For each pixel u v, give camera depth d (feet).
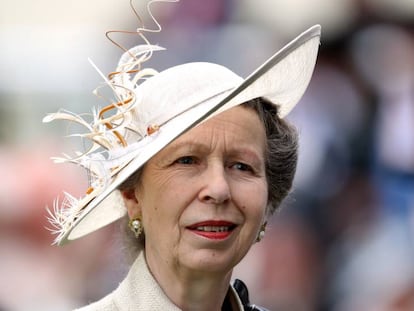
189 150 19.06
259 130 19.65
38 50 42.73
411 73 40.06
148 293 19.76
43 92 40.83
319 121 38.60
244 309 21.11
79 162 19.98
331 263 36.60
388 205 37.86
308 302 36.24
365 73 40.19
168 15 42.65
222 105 18.31
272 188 20.42
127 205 19.98
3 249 34.73
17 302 34.27
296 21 43.24
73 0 48.24
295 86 19.72
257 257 36.35
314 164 37.81
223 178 18.98
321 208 37.32
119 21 45.09
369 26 41.42
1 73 41.22
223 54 41.88
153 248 19.67
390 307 34.76
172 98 19.51
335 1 42.96
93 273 34.27
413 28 41.42
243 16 42.96
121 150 19.51
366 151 38.50
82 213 19.90
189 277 19.43
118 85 19.75
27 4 47.42
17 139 39.68
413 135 38.50
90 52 42.78
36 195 35.32
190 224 19.08
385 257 36.14
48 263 34.73
